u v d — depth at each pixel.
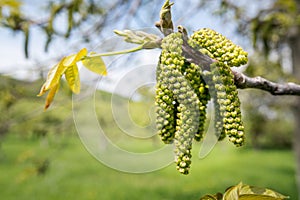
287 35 4.02
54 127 4.18
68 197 9.30
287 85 1.21
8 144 17.02
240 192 0.97
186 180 10.89
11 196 9.41
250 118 7.01
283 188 9.58
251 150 17.61
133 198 9.00
